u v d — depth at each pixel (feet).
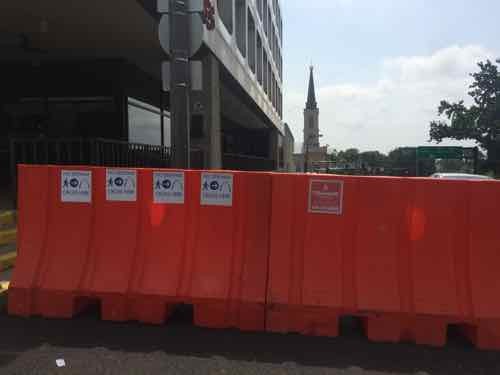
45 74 49.24
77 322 15.02
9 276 20.02
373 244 14.51
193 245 15.25
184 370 11.89
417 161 128.57
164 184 15.46
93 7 32.68
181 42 21.53
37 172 16.12
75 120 49.06
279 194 14.96
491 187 14.26
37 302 15.48
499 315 13.53
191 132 44.78
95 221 15.79
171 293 14.75
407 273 14.25
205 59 44.57
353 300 14.07
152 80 57.47
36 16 34.55
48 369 11.83
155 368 11.97
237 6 68.59
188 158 21.97
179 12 21.43
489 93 155.94
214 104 45.70
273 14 131.95
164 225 15.43
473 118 155.43
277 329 14.37
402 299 13.97
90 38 40.78
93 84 48.67
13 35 39.60
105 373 11.68
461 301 13.83
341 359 12.66
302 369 12.02
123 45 43.27
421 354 13.11
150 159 41.37
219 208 15.24
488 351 13.41
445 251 14.28
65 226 15.90
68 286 15.28
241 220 15.16
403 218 14.51
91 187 15.83
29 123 49.34
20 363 12.13
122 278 15.11
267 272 14.71
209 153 44.75
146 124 55.36
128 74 49.62
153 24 36.58
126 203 15.64
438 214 14.39
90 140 30.01
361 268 14.38
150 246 15.39
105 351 12.91
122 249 15.44
